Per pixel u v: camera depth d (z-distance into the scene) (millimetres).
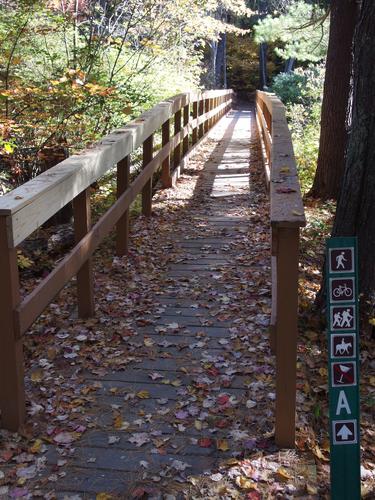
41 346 4340
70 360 4148
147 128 6656
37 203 3330
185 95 10320
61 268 3781
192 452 3178
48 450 3174
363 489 3320
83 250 4273
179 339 4465
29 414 3457
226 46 40750
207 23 12898
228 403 3623
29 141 7395
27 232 3219
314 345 4684
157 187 9227
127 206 5742
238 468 3037
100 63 8914
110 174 9531
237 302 5082
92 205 8289
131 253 6297
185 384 3863
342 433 2660
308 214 7988
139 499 2830
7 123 6379
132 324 4707
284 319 3053
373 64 4297
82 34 9484
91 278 4770
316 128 13734
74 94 7078
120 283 5520
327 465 3285
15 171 7391
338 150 8500
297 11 13898
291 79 24359
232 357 4184
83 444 3240
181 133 10055
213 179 9867
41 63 8227
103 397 3715
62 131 7656
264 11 30906
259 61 42688
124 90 8828
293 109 16641
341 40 8188
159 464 3082
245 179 9828
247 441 3248
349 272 2588
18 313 3137
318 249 6676
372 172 4539
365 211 4625
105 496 2836
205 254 6301
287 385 3129
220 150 13070
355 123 4504
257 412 3533
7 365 3225
